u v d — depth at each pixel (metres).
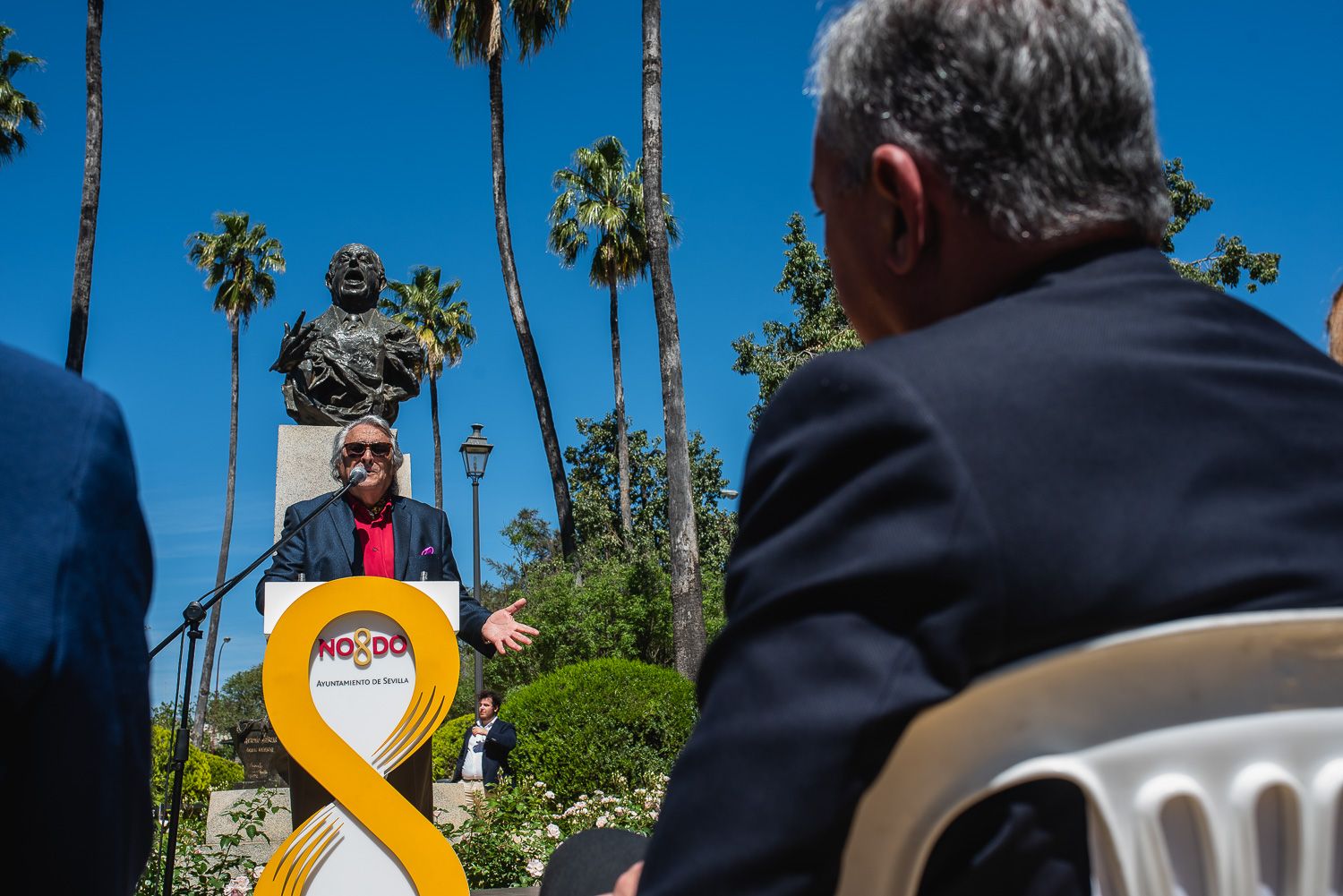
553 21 20.86
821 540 0.78
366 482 4.68
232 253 35.59
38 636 0.76
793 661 0.76
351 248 7.87
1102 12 0.97
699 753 0.79
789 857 0.73
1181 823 0.81
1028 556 0.76
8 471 0.79
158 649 3.61
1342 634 0.80
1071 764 0.79
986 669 0.79
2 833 0.78
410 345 7.89
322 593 3.86
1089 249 0.97
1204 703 0.80
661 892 0.77
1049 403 0.82
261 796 5.99
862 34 1.02
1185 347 0.89
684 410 13.32
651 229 13.39
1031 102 0.94
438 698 3.86
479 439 16.19
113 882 0.83
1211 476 0.83
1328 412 0.90
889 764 0.80
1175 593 0.78
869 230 1.04
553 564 21.11
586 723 8.62
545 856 6.16
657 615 18.33
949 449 0.77
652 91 13.48
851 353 0.86
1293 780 0.80
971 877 0.81
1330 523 0.85
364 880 3.75
